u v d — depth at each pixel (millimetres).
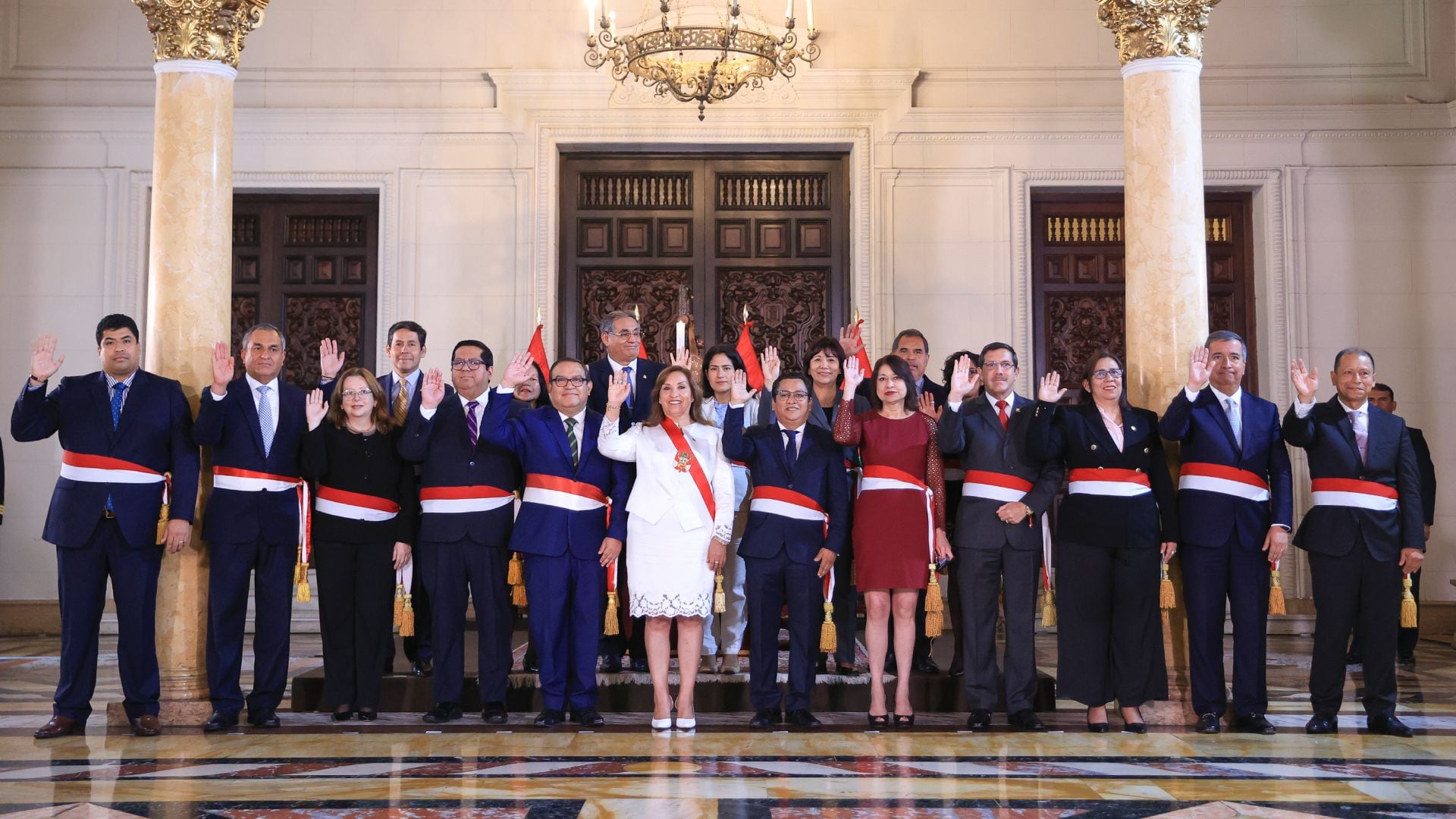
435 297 10703
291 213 11016
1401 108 10789
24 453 10586
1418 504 5676
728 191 11086
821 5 10953
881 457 5844
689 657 5648
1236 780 4500
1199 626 5754
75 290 10680
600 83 10750
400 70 10875
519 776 4555
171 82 6414
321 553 5973
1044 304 11031
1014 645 5809
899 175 10789
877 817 3881
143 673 5660
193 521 5879
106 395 5730
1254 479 5781
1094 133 10820
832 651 6230
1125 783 4441
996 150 10805
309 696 6336
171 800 4141
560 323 10945
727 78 8445
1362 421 5734
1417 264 10734
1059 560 5844
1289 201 10766
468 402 5992
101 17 10883
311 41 10898
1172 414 5840
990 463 5883
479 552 5879
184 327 6301
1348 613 5656
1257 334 10930
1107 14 6676
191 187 6371
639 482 5711
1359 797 4203
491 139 10797
